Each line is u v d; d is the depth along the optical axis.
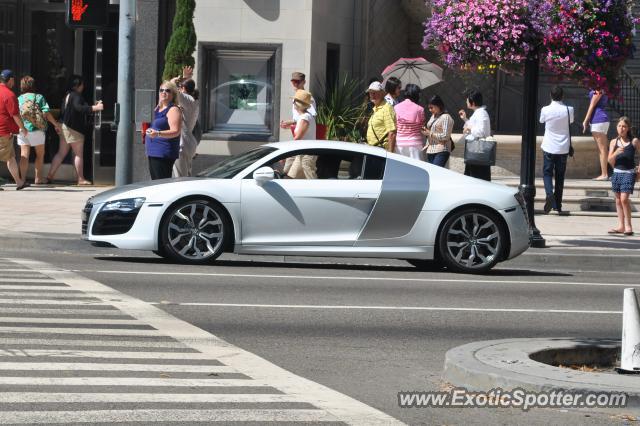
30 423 7.70
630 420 8.48
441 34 18.89
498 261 17.17
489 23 18.38
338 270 17.06
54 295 13.21
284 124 21.61
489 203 17.00
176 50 26.06
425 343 11.38
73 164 28.25
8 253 17.69
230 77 27.45
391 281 15.91
